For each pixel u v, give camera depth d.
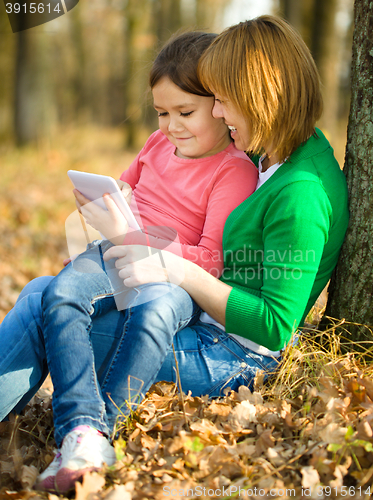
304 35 8.67
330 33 9.48
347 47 13.64
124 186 2.28
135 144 15.66
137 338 1.67
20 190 8.09
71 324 1.66
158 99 2.09
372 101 1.95
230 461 1.50
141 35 15.30
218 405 1.73
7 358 1.71
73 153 12.67
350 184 2.04
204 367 1.82
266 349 1.88
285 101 1.77
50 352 1.64
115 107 26.22
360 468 1.45
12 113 14.27
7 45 15.13
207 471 1.47
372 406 1.66
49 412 1.99
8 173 9.47
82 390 1.58
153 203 2.21
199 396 1.83
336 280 2.15
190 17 15.62
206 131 2.07
